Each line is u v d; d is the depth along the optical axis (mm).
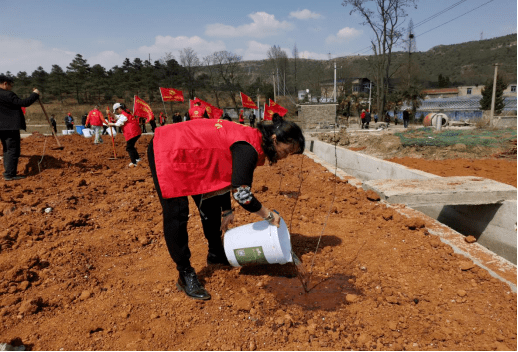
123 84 70312
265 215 2686
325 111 31547
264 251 2975
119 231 4219
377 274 3174
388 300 2744
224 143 2576
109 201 5418
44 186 6016
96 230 4285
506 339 2262
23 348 2236
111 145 11547
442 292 2848
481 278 2990
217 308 2725
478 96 54406
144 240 3943
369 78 73500
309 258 3510
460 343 2266
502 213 4629
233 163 2504
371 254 3549
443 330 2377
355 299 2787
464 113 46688
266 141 2621
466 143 11430
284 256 3016
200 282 3029
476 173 8602
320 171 8016
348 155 9523
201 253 3650
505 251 4605
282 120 2641
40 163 7328
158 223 4566
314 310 2691
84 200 5453
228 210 3000
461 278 3006
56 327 2496
